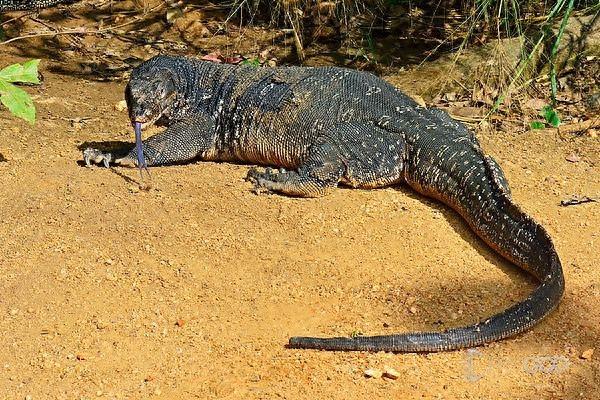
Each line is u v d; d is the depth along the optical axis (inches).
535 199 386.3
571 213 373.7
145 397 271.7
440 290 319.9
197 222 360.5
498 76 501.7
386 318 305.3
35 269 329.1
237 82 431.2
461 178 363.6
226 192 387.2
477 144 399.2
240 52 586.9
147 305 312.2
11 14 617.0
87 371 282.8
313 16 604.1
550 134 456.4
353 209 374.6
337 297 317.1
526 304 293.0
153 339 296.5
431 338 285.4
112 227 354.6
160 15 632.4
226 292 319.3
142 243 345.4
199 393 272.4
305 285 323.3
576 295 315.9
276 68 435.5
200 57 577.6
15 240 346.0
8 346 293.1
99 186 388.8
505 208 337.4
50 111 485.1
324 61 569.9
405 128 392.8
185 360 286.8
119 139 450.0
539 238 319.9
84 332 299.3
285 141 410.9
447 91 504.7
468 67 510.3
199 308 311.3
